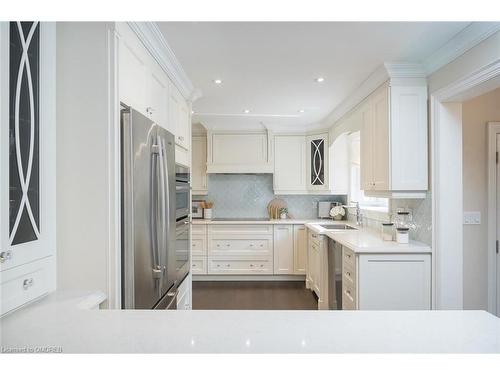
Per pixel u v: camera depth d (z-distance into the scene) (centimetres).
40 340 87
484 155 263
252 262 455
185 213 273
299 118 423
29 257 119
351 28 185
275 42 203
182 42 201
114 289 142
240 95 318
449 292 229
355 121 335
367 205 412
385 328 92
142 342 84
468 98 219
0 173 104
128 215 147
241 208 509
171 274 210
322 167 452
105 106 142
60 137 142
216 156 471
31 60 122
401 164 243
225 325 94
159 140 179
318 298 355
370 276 235
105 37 142
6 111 106
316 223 428
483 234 262
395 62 236
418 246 239
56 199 142
